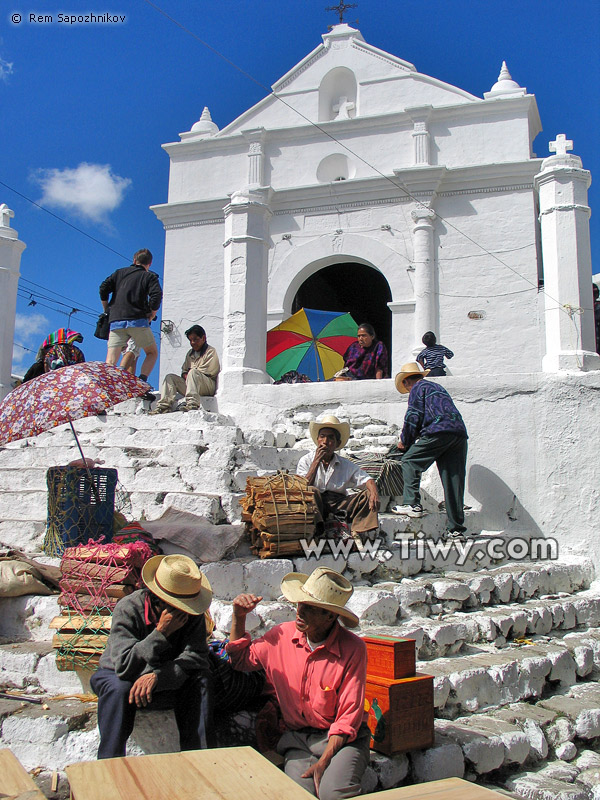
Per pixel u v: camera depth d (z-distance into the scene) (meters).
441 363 8.45
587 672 5.63
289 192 13.99
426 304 12.97
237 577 4.79
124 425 7.61
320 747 3.50
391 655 3.86
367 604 5.00
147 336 8.87
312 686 3.55
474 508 7.43
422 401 6.57
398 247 13.40
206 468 6.25
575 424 7.28
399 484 6.79
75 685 4.08
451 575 6.01
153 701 3.56
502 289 12.82
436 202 13.40
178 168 15.05
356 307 18.20
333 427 5.83
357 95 14.38
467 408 7.61
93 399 7.90
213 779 2.27
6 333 10.09
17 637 4.59
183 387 8.23
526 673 4.99
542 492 7.30
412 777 3.80
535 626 5.84
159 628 3.46
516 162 12.90
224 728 3.85
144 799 2.12
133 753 3.53
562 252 7.96
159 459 6.61
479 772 3.98
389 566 5.74
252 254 8.80
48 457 7.11
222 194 14.69
